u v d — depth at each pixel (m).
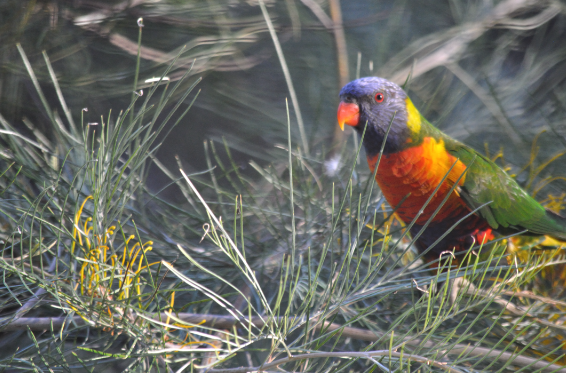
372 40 8.12
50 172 3.64
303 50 7.72
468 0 7.26
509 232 5.07
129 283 2.72
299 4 6.84
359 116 4.61
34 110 5.27
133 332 2.66
